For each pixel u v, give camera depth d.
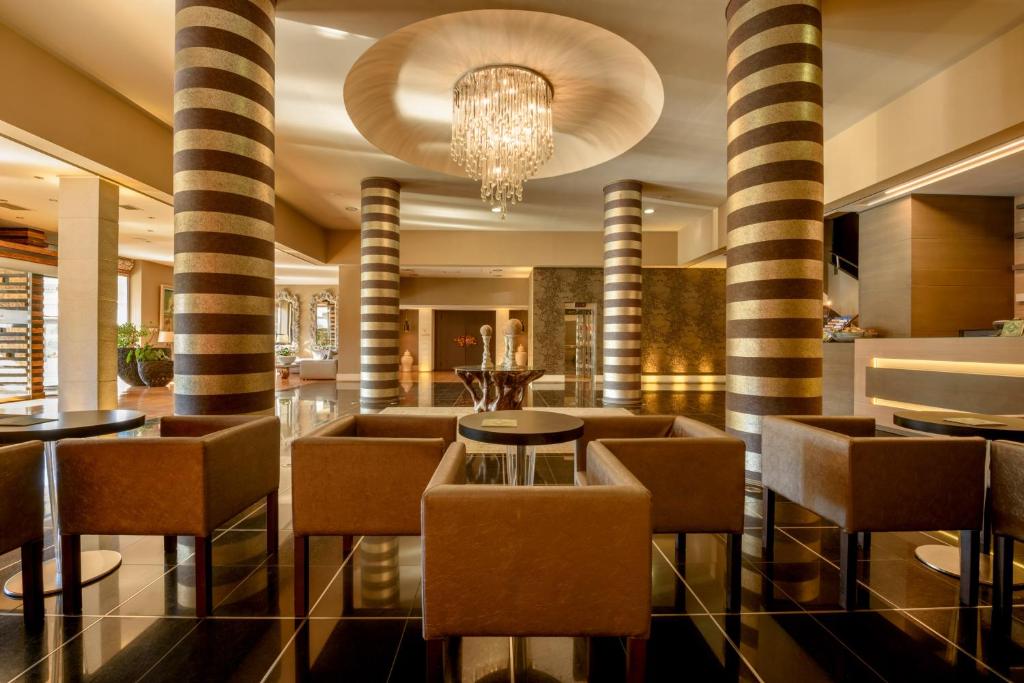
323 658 1.94
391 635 2.09
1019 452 2.07
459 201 10.07
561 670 1.88
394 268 8.89
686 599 2.38
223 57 3.48
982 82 4.60
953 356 5.24
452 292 16.45
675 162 7.85
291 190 9.51
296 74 5.26
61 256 6.46
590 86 5.99
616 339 8.94
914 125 5.34
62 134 4.95
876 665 1.91
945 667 1.89
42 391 10.30
